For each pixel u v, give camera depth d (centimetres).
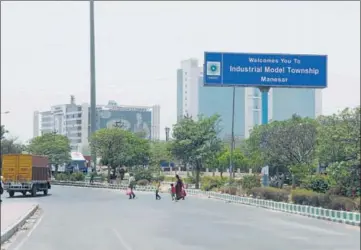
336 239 1711
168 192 5484
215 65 4366
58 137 9512
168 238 1741
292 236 1791
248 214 2775
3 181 4619
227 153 7588
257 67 4406
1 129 9475
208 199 4259
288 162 4497
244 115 13200
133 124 15762
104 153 7531
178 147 5859
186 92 13650
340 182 2667
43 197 4569
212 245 1564
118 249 1491
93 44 8388
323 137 2873
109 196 4741
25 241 1717
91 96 8356
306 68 4447
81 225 2214
